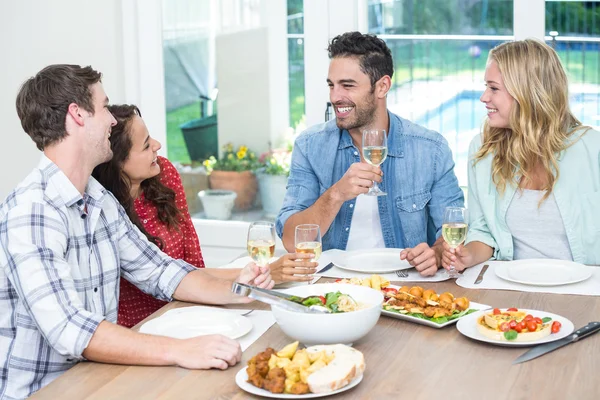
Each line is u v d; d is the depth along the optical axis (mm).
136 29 4062
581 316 1784
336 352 1473
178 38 4043
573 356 1542
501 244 2463
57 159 1865
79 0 4043
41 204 1788
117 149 2311
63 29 4082
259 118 3994
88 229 1931
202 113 4078
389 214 2725
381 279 1956
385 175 2736
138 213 2480
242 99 4004
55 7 4070
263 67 3941
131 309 2363
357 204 2729
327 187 2781
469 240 2473
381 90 2670
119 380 1512
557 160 2428
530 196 2447
